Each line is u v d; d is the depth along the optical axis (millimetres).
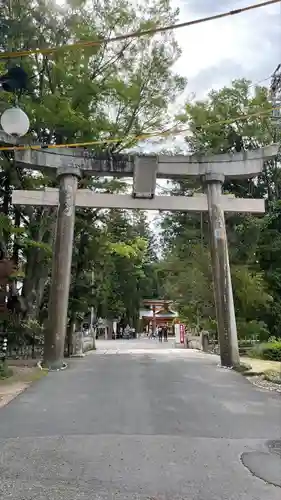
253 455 6172
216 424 7914
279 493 4875
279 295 25203
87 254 23516
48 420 8094
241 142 27172
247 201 18109
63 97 19281
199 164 18094
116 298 46406
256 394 10961
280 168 27953
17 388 11492
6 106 13656
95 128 20656
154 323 60000
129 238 28547
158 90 23000
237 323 23500
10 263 16438
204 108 26141
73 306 22062
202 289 25422
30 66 19484
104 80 21938
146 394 10703
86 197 17766
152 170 17516
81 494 4801
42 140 21141
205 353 23938
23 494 4793
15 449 6363
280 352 18984
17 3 19312
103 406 9305
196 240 28938
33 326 20828
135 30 21703
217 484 5117
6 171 21531
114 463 5793
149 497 4738
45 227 22547
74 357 20688
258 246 25828
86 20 21109
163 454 6184
